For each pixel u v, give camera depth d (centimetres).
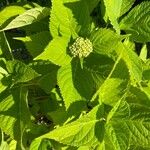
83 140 42
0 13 49
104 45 41
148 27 46
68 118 44
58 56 41
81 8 42
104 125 43
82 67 41
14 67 46
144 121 43
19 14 48
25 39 45
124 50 41
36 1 56
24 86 47
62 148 48
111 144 43
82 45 41
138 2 63
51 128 50
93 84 41
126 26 46
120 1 44
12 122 46
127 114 44
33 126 49
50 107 51
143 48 50
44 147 48
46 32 44
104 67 41
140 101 45
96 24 47
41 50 45
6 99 46
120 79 42
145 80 46
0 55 48
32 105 51
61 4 41
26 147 51
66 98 41
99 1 49
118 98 43
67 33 42
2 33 48
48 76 46
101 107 43
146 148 47
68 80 41
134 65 42
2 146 49
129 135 43
